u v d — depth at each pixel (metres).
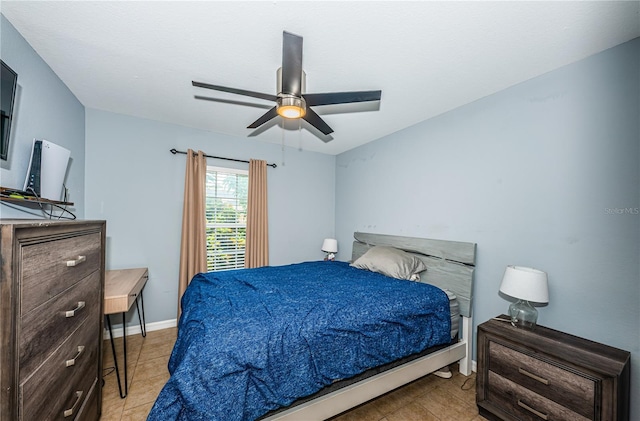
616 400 1.27
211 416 1.16
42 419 1.00
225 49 1.77
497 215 2.24
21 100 1.64
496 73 1.99
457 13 1.40
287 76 1.60
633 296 1.54
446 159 2.68
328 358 1.55
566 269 1.82
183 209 3.27
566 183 1.83
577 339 1.68
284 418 1.39
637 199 1.54
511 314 1.91
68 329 1.21
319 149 4.22
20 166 1.63
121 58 1.89
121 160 2.96
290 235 4.11
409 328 1.89
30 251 0.93
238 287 2.22
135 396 1.94
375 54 1.77
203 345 1.29
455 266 2.47
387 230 3.44
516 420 1.62
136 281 2.33
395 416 1.77
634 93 1.56
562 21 1.44
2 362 0.81
